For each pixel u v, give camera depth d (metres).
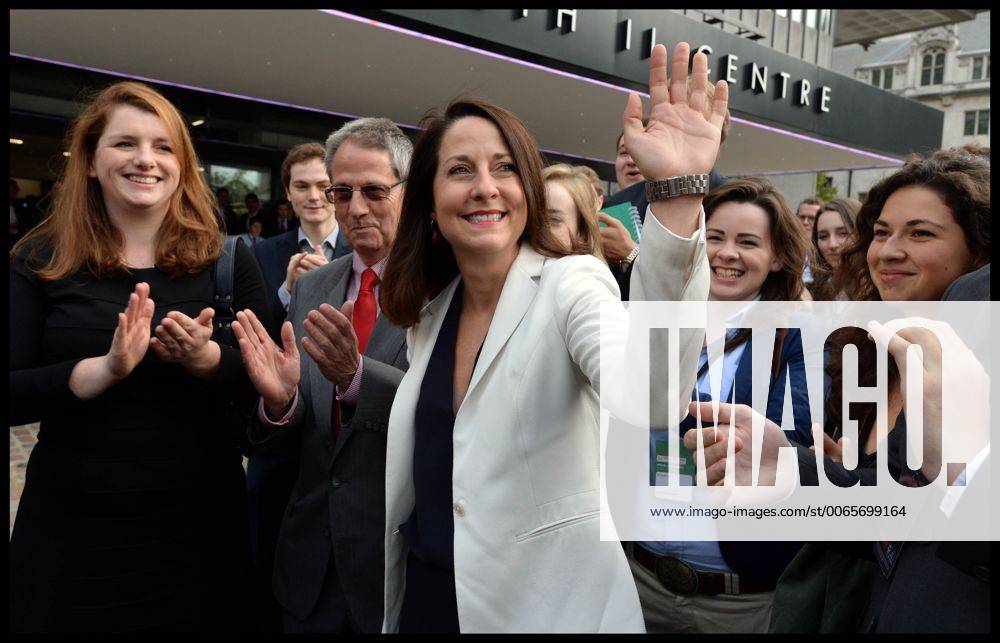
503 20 8.21
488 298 1.56
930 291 1.48
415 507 1.60
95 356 1.93
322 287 2.45
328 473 2.02
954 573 1.11
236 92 10.48
